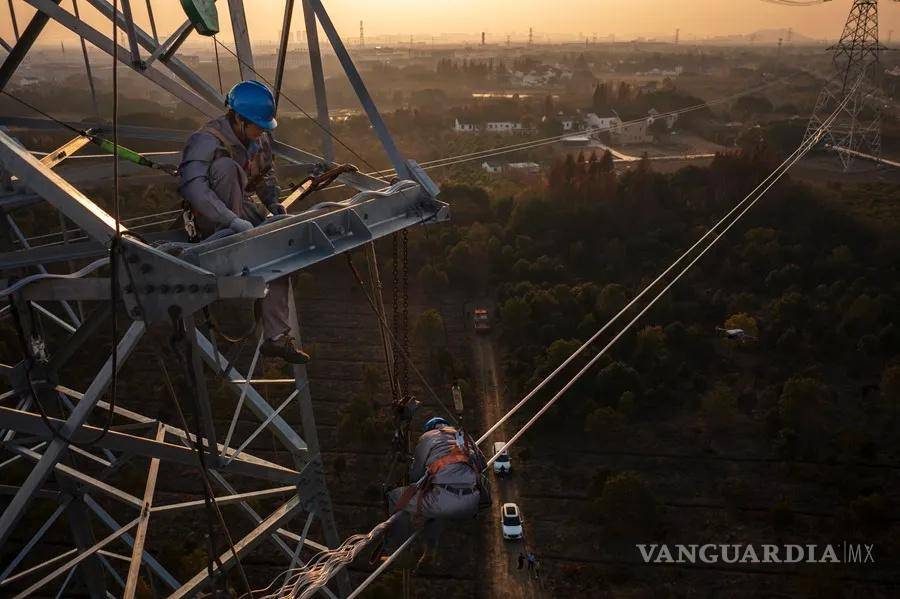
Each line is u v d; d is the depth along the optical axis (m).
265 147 7.50
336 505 38.16
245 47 11.60
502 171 117.25
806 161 129.50
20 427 7.53
